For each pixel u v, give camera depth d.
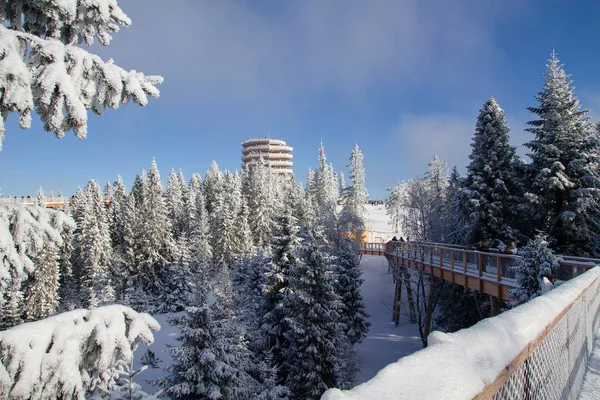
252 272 24.91
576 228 17.59
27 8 3.60
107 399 5.58
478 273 16.12
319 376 14.97
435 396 1.46
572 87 19.09
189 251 44.78
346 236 38.09
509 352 2.30
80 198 53.00
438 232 34.69
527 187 20.33
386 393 1.46
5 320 27.31
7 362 2.62
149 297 41.00
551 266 10.43
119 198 65.69
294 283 16.48
